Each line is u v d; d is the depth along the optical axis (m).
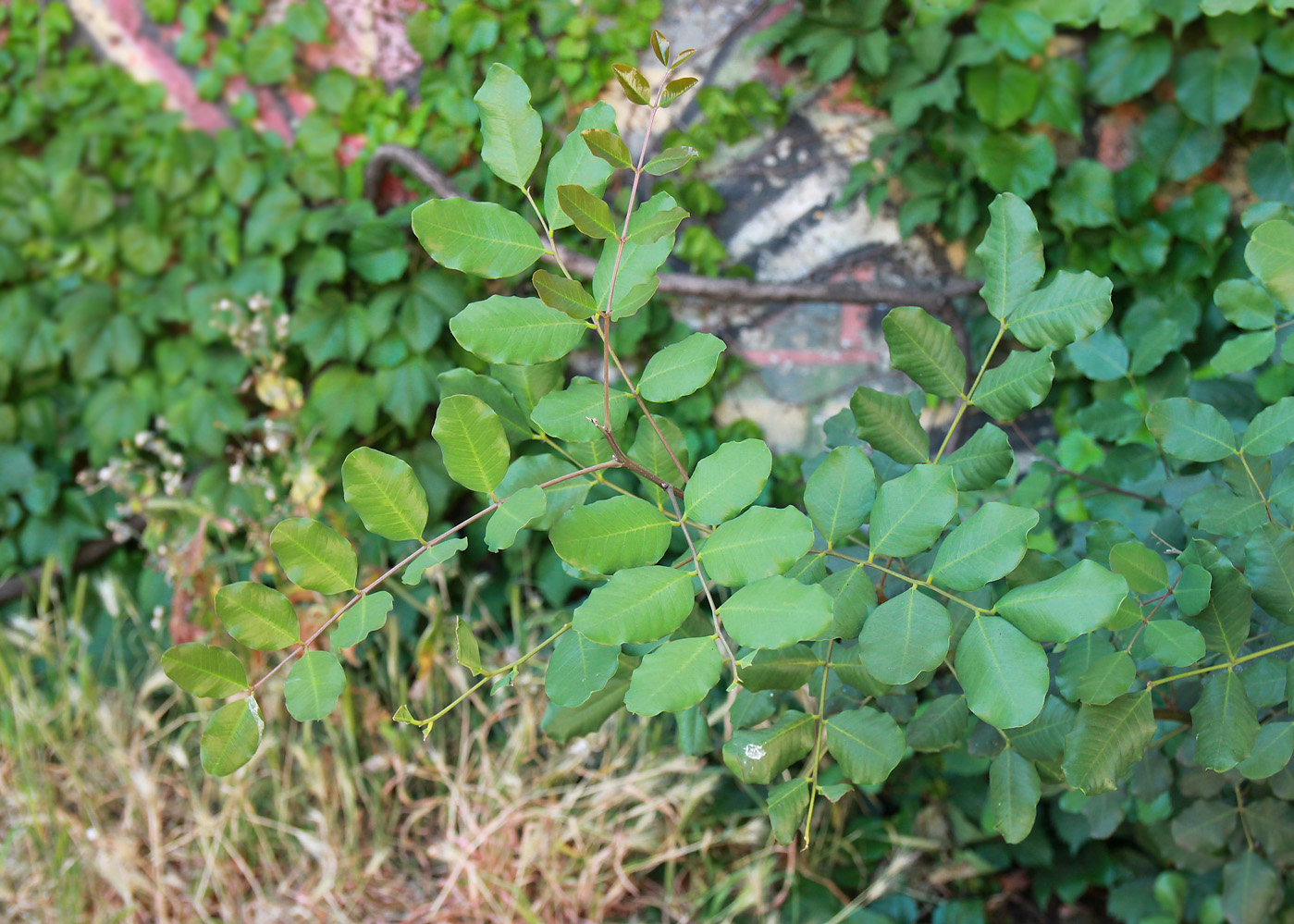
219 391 1.48
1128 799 0.83
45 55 1.49
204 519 1.26
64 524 1.52
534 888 1.16
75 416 1.56
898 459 0.62
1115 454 0.97
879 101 1.37
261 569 1.29
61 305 1.50
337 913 1.10
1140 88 1.26
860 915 1.14
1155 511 0.88
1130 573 0.57
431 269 1.43
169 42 1.49
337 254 1.42
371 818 1.25
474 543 1.46
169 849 1.16
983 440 0.61
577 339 0.53
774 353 1.46
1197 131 1.28
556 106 1.42
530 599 1.42
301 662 0.52
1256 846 0.84
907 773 1.29
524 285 1.43
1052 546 1.19
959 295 1.39
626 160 0.51
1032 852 1.20
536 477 0.62
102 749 1.25
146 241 1.51
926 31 1.30
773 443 1.48
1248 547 0.57
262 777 1.27
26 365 1.50
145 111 1.50
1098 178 1.29
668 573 0.50
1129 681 0.54
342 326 1.42
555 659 0.57
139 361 1.50
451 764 1.32
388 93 1.46
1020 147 1.31
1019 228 0.60
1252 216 0.62
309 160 1.47
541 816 1.13
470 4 1.39
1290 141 1.25
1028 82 1.29
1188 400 0.64
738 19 1.38
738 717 0.64
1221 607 0.57
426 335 1.39
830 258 1.43
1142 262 1.31
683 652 0.49
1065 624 0.50
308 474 1.29
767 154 1.42
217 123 1.50
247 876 1.15
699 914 1.16
